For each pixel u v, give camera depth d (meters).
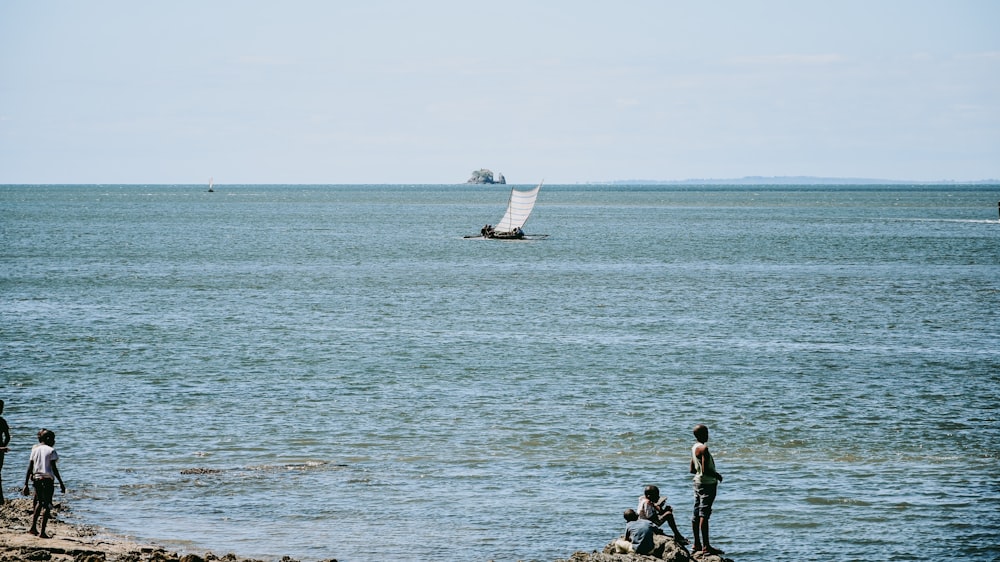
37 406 65.06
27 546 38.69
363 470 52.28
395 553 41.19
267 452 55.22
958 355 85.06
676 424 61.62
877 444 57.44
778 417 63.41
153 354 84.06
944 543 42.84
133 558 37.94
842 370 78.31
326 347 88.12
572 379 74.62
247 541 42.22
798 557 41.47
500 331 98.38
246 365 79.50
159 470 51.78
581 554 39.81
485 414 63.84
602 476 51.59
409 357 83.38
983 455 55.34
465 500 47.72
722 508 46.97
